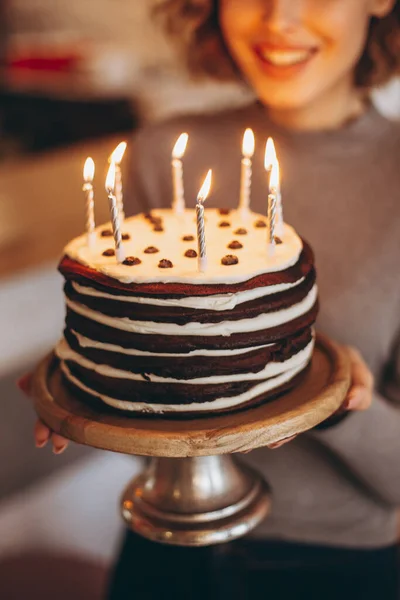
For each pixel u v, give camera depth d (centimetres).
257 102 101
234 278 69
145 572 102
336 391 74
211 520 78
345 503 96
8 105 234
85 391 74
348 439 86
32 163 200
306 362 77
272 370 72
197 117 107
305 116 96
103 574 138
